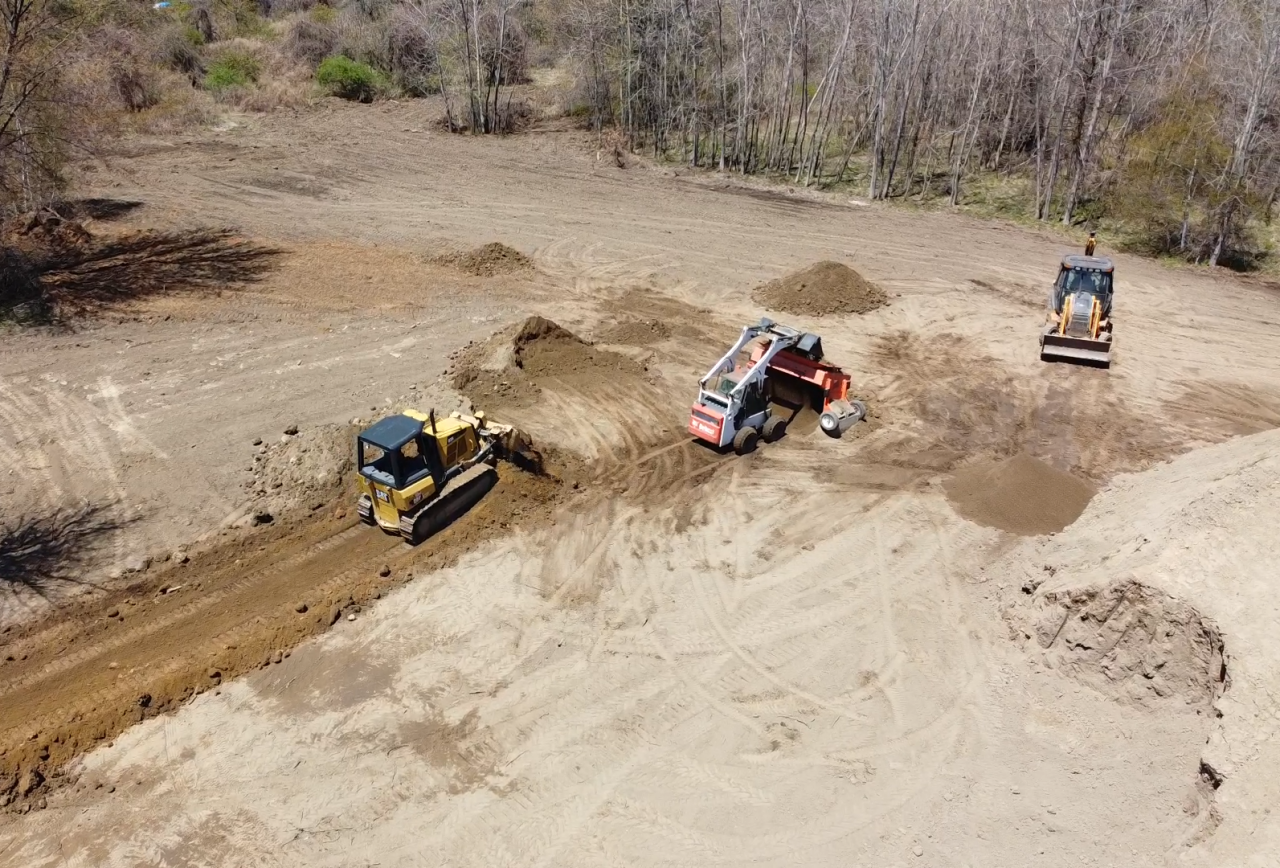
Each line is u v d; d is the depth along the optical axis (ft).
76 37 87.40
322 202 101.09
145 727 35.22
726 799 32.07
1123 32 99.86
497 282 80.07
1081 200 105.81
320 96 148.56
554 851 30.25
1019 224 102.37
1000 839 29.17
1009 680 36.65
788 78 115.24
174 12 169.78
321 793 32.42
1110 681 34.40
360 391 59.47
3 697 36.65
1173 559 34.96
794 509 49.44
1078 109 102.94
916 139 110.01
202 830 31.12
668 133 130.62
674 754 33.99
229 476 50.80
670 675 37.76
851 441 56.70
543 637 39.75
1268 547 34.73
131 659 38.58
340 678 37.47
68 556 44.62
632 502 49.93
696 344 69.21
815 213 104.06
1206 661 31.60
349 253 85.66
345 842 30.66
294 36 161.89
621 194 108.58
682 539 46.78
